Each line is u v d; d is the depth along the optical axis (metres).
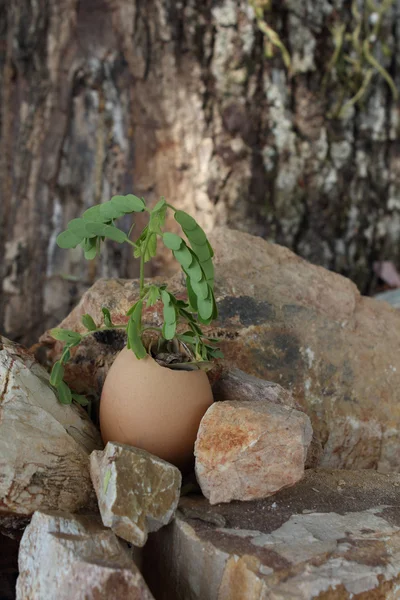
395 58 0.59
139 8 0.54
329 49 0.57
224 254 0.43
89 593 0.30
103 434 0.36
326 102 0.57
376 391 0.42
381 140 0.59
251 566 0.31
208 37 0.55
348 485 0.37
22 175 0.57
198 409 0.36
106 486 0.32
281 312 0.42
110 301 0.40
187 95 0.55
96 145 0.56
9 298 0.57
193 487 0.36
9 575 0.37
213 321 0.41
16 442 0.33
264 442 0.34
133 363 0.35
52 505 0.33
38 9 0.55
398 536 0.33
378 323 0.44
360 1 0.57
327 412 0.41
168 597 0.34
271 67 0.55
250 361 0.41
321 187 0.57
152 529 0.33
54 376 0.36
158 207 0.35
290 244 0.57
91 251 0.37
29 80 0.56
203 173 0.55
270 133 0.56
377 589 0.31
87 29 0.55
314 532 0.33
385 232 0.60
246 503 0.35
